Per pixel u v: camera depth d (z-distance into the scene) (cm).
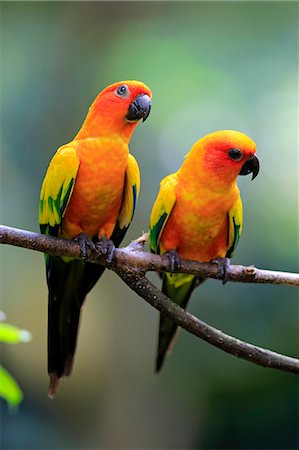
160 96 1359
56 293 614
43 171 1362
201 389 1302
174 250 592
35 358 1366
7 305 1377
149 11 1427
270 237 1266
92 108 581
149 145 1316
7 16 1416
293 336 1246
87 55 1405
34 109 1384
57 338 609
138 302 1338
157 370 630
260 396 1280
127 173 588
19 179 1366
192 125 1330
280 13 1397
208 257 621
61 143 1371
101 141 572
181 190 590
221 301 1269
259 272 573
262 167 1301
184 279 646
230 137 576
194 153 589
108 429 1318
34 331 1375
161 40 1406
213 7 1422
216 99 1348
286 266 1252
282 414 1265
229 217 603
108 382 1328
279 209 1278
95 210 588
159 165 1300
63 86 1395
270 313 1255
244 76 1363
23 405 1332
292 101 1336
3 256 1388
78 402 1337
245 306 1262
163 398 1319
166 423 1312
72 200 584
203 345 1298
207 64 1381
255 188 1288
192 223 593
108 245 553
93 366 1334
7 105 1391
